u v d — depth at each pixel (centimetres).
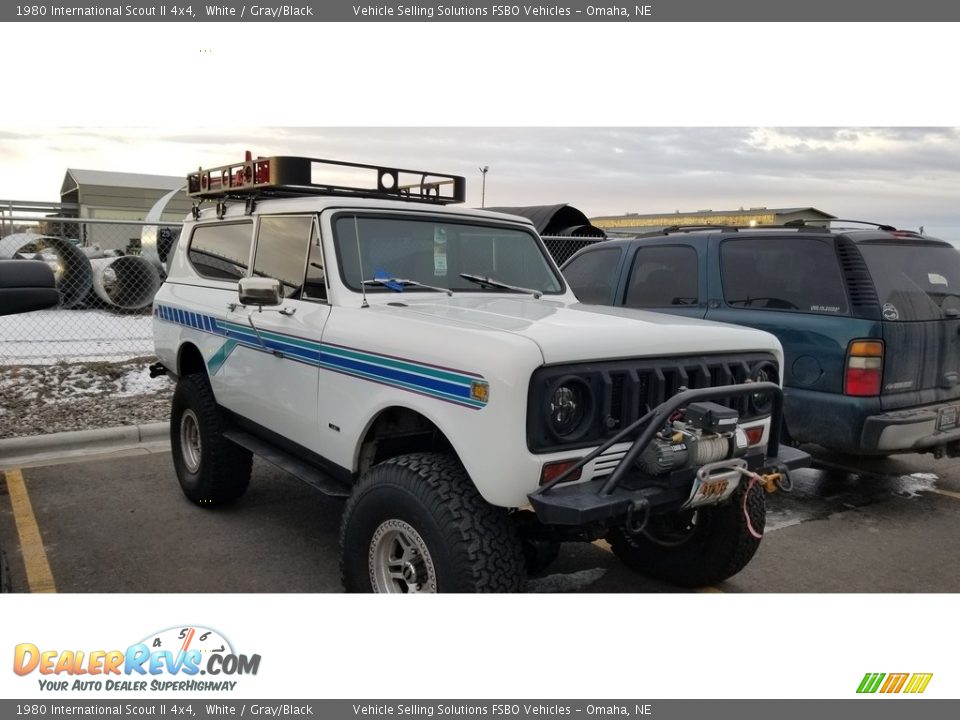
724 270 567
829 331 493
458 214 418
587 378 280
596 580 402
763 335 350
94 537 440
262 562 409
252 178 419
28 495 510
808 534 473
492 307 355
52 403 724
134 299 1239
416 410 296
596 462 278
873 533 476
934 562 430
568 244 1334
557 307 371
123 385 797
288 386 381
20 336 1020
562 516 255
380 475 304
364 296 358
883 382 480
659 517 386
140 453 617
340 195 429
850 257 494
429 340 294
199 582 383
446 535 277
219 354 448
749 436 335
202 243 507
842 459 648
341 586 381
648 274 626
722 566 366
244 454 471
